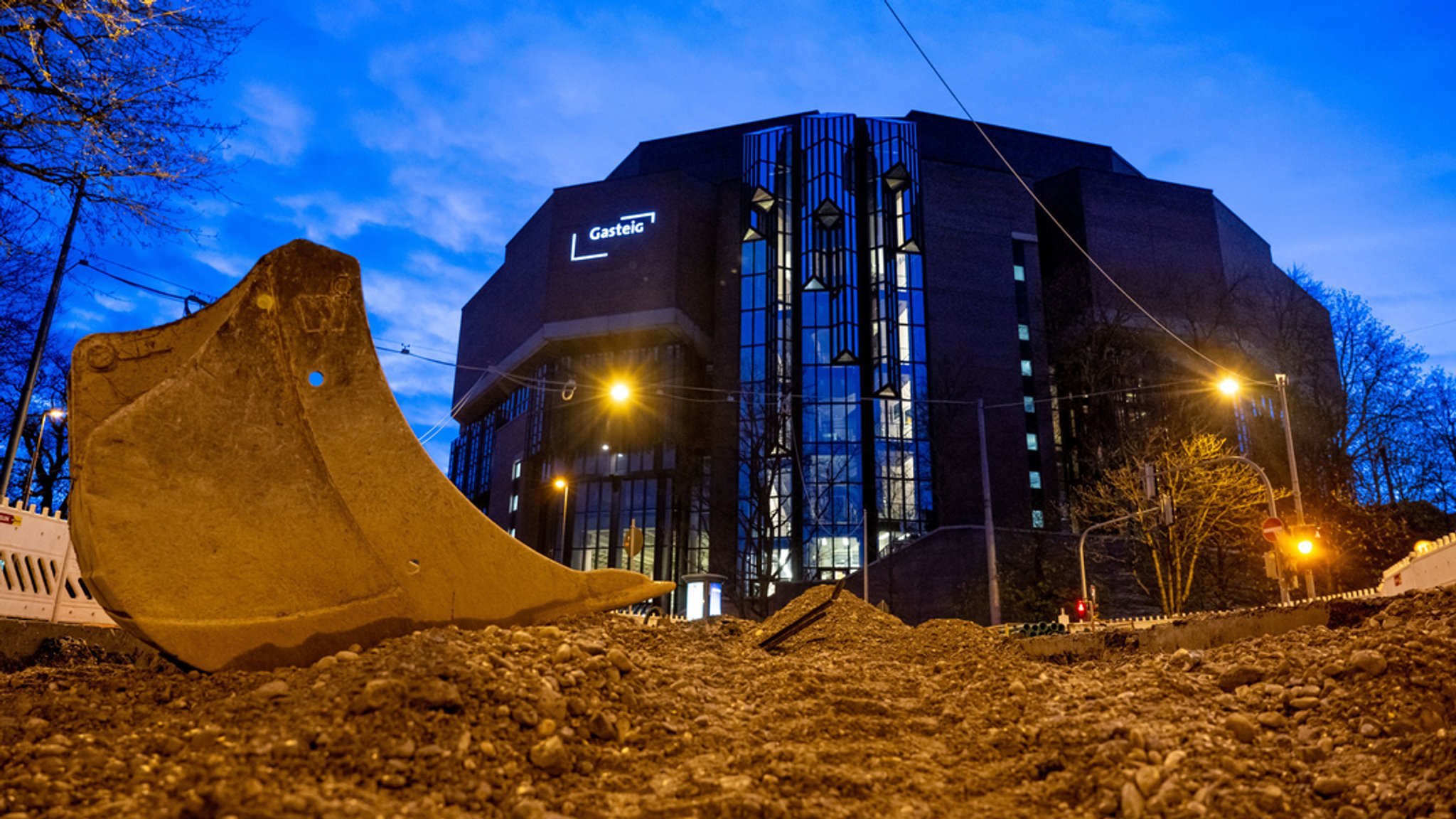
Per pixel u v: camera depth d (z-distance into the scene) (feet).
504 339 252.42
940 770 16.17
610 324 219.00
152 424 21.38
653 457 217.36
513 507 241.35
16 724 15.61
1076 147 254.68
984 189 221.25
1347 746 16.17
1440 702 16.72
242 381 22.68
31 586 35.29
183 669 20.63
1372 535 128.36
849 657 27.73
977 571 150.71
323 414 23.26
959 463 196.03
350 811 11.61
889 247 211.41
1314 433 151.43
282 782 12.54
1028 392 210.38
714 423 210.59
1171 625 37.19
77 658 30.83
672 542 209.36
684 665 22.40
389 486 23.34
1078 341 206.80
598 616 25.35
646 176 228.63
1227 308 214.28
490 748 14.56
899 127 219.61
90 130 35.17
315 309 23.77
